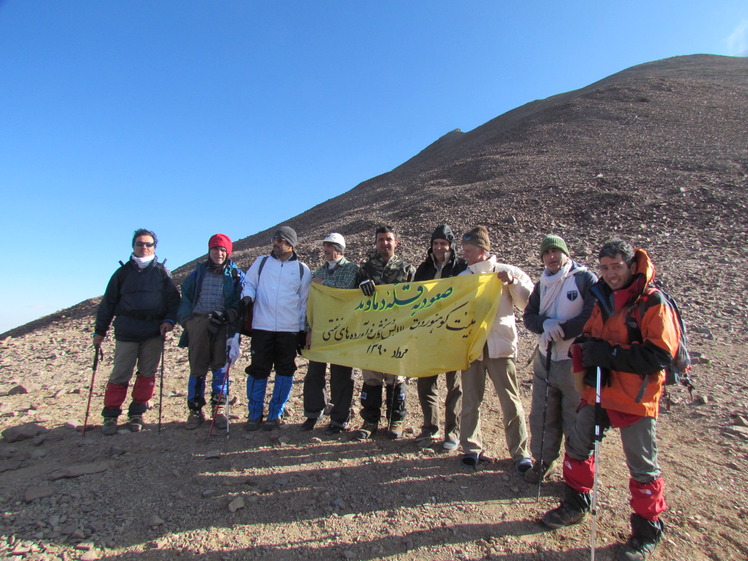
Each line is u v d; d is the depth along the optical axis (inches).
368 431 196.4
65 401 253.0
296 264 213.5
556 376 151.3
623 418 123.2
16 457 180.9
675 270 474.6
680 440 181.9
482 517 139.2
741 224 619.2
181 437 197.8
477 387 171.9
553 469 165.2
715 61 2682.1
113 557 126.0
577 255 564.7
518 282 173.5
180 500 151.3
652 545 122.2
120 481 163.0
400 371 185.9
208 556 125.9
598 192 829.2
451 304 182.5
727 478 155.1
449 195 1027.9
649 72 2421.3
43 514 144.3
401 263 211.8
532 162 1225.4
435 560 122.5
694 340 296.5
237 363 317.1
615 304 125.3
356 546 128.1
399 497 149.7
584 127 1528.1
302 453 181.3
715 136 1198.3
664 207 719.1
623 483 155.0
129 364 206.4
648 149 1143.0
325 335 208.7
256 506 147.0
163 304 210.1
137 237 209.5
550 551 124.8
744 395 216.1
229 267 215.3
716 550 123.6
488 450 181.0
